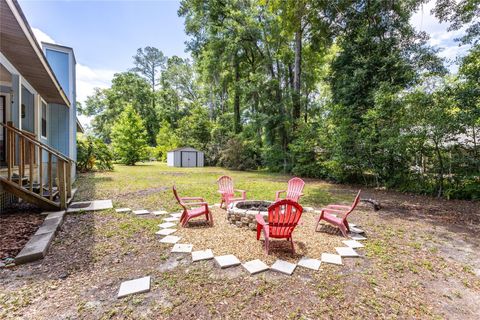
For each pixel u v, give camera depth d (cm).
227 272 275
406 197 802
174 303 218
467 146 751
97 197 693
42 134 798
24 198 468
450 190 772
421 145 834
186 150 2391
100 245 344
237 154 1983
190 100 3659
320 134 1230
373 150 997
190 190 854
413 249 357
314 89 2227
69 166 596
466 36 785
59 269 275
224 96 2764
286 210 324
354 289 247
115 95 3466
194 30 2133
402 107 870
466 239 404
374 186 1035
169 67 3697
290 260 306
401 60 1000
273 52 1925
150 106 3581
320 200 729
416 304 226
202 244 352
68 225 431
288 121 1573
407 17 1051
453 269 298
